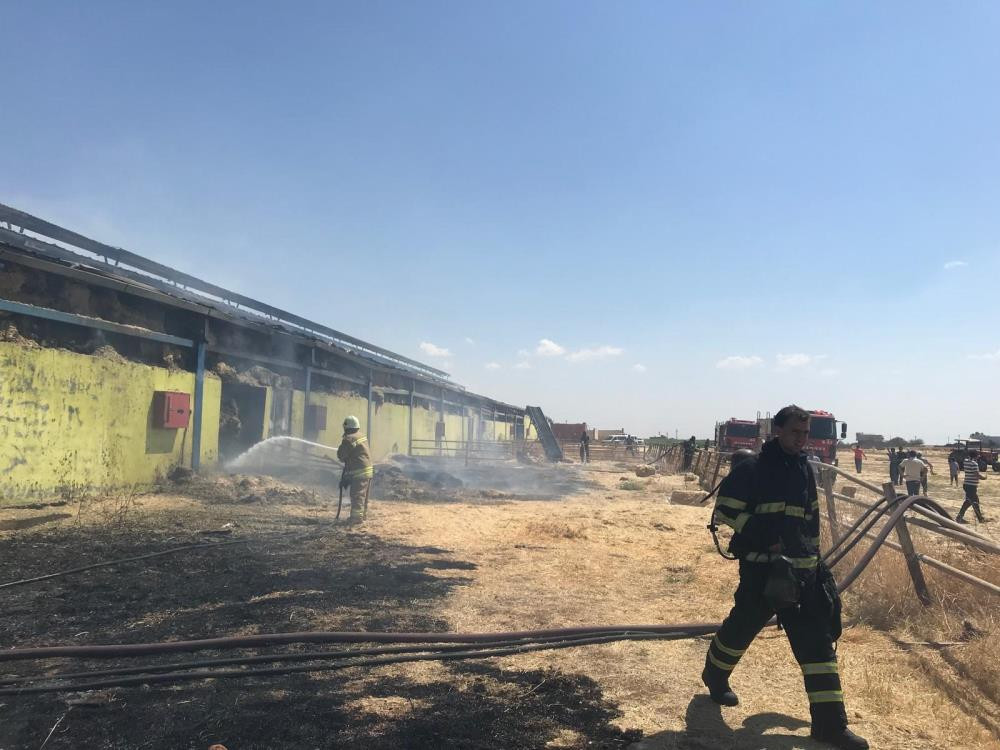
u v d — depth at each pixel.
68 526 8.20
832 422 25.94
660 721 3.44
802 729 3.35
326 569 6.73
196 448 13.09
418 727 3.28
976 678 4.02
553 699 3.71
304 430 17.97
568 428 56.22
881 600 5.54
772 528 3.33
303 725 3.25
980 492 22.41
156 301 12.09
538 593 6.20
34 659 4.02
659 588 6.55
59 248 12.14
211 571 6.40
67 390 9.92
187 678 3.81
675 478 24.16
